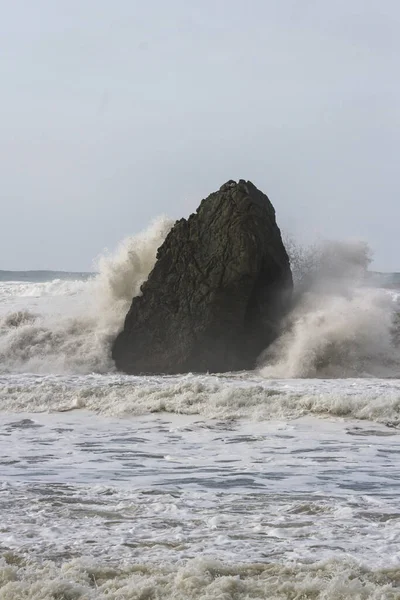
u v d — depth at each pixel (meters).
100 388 18.61
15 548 6.97
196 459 11.98
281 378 21.66
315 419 15.63
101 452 12.69
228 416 16.06
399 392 17.59
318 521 7.91
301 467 11.23
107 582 6.02
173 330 23.36
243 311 23.00
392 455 12.20
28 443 13.66
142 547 7.02
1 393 18.58
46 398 18.12
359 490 9.59
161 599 5.70
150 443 13.57
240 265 22.77
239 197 23.38
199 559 6.39
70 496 9.09
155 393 17.84
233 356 22.98
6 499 8.91
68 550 6.92
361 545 7.01
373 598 5.60
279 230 24.53
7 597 5.70
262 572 6.29
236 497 9.10
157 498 8.98
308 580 5.96
